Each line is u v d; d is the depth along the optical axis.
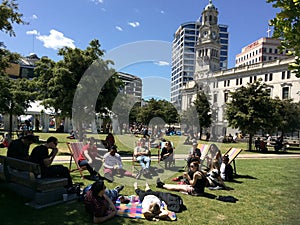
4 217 4.47
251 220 4.91
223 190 7.17
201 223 4.71
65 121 28.77
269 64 48.94
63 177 5.80
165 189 7.09
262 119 20.61
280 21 3.41
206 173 7.95
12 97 18.36
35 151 5.79
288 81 45.69
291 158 15.28
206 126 30.83
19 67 54.06
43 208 5.02
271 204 5.92
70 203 5.38
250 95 21.94
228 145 25.12
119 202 5.67
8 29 9.02
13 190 5.88
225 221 4.84
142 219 4.81
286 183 8.09
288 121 28.42
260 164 12.28
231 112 22.39
